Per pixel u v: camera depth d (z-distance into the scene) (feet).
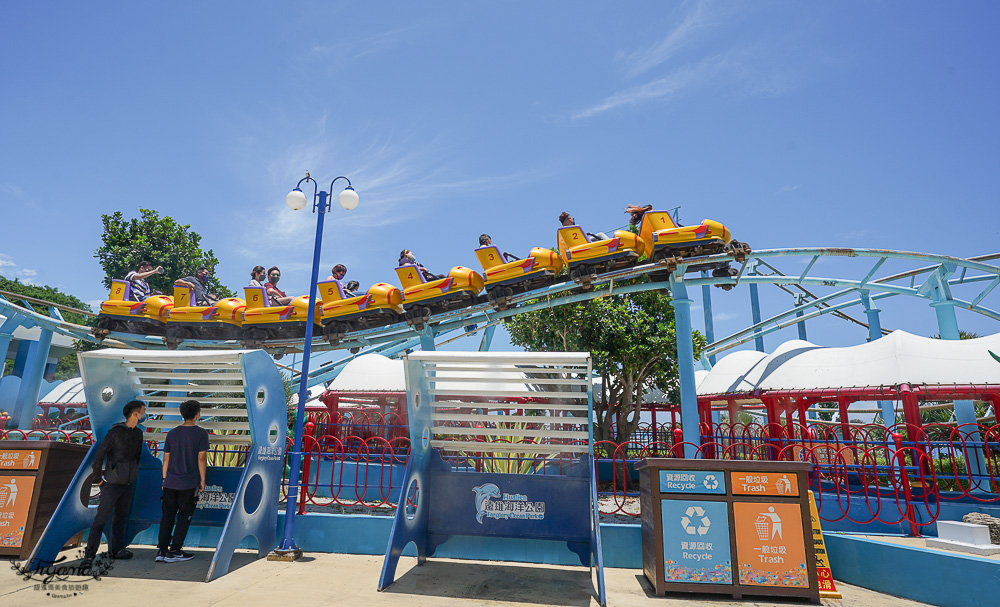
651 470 21.65
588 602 19.77
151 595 19.10
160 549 24.04
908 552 21.43
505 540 26.30
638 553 25.35
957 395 41.93
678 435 48.47
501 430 25.44
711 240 48.55
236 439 26.30
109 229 119.65
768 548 20.48
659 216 51.11
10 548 23.82
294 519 26.73
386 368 69.92
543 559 25.85
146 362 25.29
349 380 68.90
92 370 25.32
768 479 21.02
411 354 23.63
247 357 24.77
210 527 27.43
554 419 24.86
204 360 24.75
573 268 52.37
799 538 20.45
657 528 21.08
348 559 25.75
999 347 41.75
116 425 24.40
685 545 20.80
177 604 18.12
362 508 35.55
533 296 54.95
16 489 24.61
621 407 62.34
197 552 26.11
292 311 59.93
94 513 25.39
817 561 22.16
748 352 67.41
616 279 52.95
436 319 57.41
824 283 75.77
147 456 27.07
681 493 21.29
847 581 24.06
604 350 59.62
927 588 20.57
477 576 23.17
